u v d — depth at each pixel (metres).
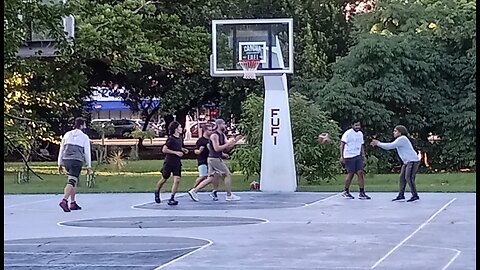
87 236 12.78
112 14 30.94
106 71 41.72
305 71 35.84
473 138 34.53
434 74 35.06
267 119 22.02
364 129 33.81
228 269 9.33
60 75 32.53
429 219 14.55
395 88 33.59
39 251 11.11
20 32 13.26
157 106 45.56
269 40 21.75
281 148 21.97
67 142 17.03
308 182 25.33
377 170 32.62
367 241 11.70
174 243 11.76
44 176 31.23
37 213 16.73
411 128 34.66
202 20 37.31
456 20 35.69
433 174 31.52
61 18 15.02
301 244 11.46
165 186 25.02
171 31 34.50
